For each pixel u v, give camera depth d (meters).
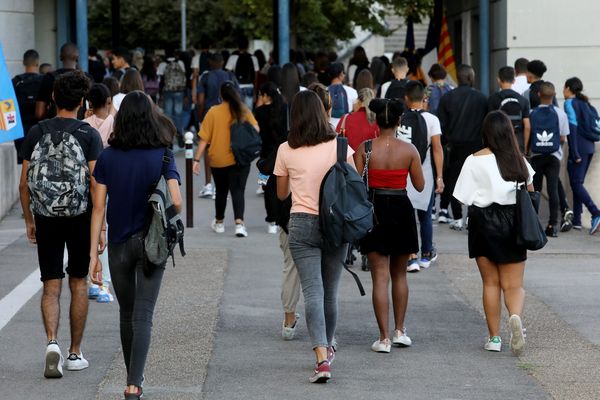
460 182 22.42
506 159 22.11
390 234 22.11
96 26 138.50
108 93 26.45
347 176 19.88
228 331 24.17
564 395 19.28
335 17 90.12
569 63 52.75
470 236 22.53
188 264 31.70
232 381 20.16
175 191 18.12
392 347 22.98
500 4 53.84
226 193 36.84
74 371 20.62
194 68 66.75
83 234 20.19
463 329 24.64
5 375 20.34
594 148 38.69
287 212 20.72
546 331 24.38
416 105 30.12
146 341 17.97
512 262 22.17
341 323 25.14
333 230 19.62
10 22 54.25
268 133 36.09
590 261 33.41
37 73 39.88
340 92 39.25
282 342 23.23
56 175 19.72
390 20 105.56
